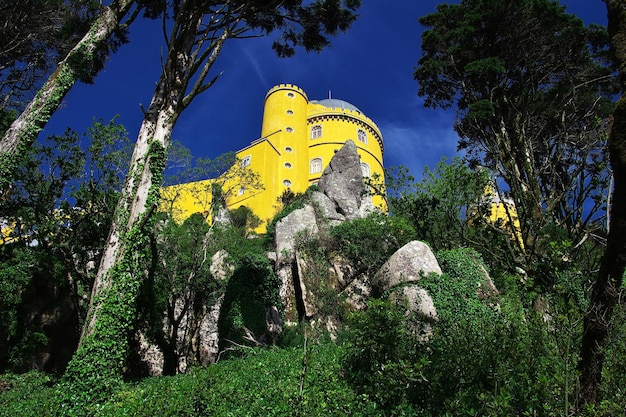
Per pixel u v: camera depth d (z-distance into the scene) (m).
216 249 25.80
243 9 15.48
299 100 57.94
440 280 15.52
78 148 21.66
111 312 11.20
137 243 12.26
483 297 14.45
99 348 10.69
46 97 13.23
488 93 20.72
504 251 18.17
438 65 21.27
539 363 6.18
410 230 24.23
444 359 7.38
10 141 12.43
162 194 24.77
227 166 26.38
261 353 15.80
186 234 24.28
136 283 11.95
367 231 26.19
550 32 19.39
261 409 7.90
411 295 15.20
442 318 13.77
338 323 23.11
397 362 7.76
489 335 6.84
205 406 7.79
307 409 7.34
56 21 17.47
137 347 20.31
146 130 13.95
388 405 7.20
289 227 30.70
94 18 16.80
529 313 7.38
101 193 22.50
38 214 21.05
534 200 17.75
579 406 5.42
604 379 5.66
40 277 21.28
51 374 18.28
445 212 22.39
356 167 36.09
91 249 23.31
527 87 20.44
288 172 51.12
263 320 23.09
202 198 38.31
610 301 5.47
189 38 15.48
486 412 5.72
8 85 19.28
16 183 20.44
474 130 21.52
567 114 20.23
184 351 23.94
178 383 10.84
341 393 7.72
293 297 26.62
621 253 5.29
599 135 16.50
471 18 20.16
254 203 44.16
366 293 24.50
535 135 20.73
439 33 22.00
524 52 20.17
